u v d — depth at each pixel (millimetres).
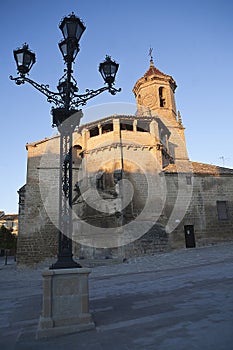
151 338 4395
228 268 11117
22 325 5836
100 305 6961
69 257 5559
